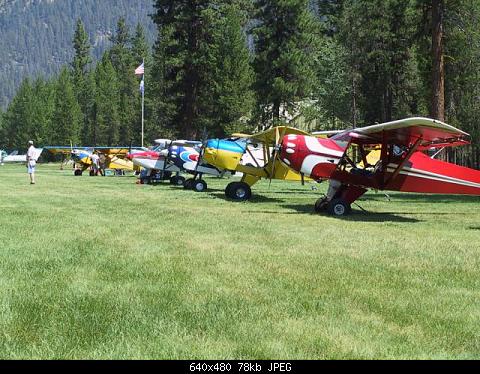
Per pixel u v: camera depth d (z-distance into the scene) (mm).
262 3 45062
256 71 44906
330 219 9938
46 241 6723
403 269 5426
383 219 10180
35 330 3494
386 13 37375
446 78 26719
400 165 10859
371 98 40156
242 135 14867
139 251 6164
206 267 5375
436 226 9078
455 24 24484
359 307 4082
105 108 80250
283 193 16672
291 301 4207
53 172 34062
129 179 24094
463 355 3174
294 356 3133
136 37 93125
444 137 10328
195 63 40531
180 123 42562
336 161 11508
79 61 96188
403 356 3146
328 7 54875
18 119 92875
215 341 3342
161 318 3754
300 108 46781
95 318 3732
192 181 17422
